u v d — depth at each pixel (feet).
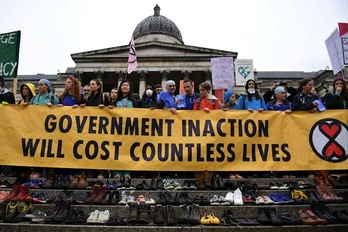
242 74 46.47
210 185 20.40
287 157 20.10
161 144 20.12
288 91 32.50
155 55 154.71
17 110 20.15
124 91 24.76
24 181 21.67
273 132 20.59
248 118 20.83
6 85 118.01
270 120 20.83
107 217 16.85
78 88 24.14
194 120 20.71
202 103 24.08
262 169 19.80
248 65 46.83
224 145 20.25
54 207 17.90
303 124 20.74
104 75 160.45
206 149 20.12
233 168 19.83
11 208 17.53
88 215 17.63
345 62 28.78
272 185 21.34
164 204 18.65
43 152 19.54
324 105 23.47
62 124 20.08
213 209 18.42
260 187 20.98
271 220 16.80
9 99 25.43
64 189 20.47
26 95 25.43
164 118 20.63
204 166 19.83
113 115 20.44
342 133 20.49
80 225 16.28
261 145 20.35
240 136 20.45
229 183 21.01
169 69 153.69
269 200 18.95
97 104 23.29
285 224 16.76
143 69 154.20
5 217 16.78
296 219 16.94
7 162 19.19
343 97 23.43
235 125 20.66
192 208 17.38
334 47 29.84
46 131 19.90
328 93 23.97
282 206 18.67
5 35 31.04
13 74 30.19
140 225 16.42
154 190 20.44
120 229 15.98
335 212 17.76
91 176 23.18
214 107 24.18
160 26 209.15
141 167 19.57
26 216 17.10
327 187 20.22
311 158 20.06
